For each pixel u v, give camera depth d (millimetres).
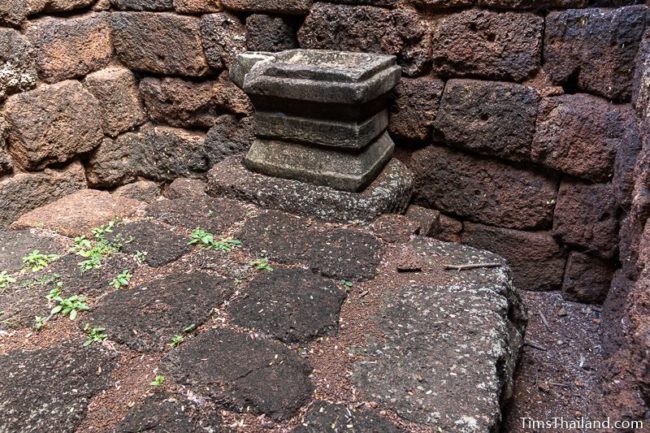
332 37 3258
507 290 2363
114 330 2049
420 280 2381
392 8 3066
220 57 3629
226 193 3078
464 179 3184
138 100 4070
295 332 2035
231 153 3883
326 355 1955
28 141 3361
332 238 2672
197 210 2949
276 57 3102
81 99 3666
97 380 1824
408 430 1644
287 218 2861
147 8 3715
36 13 3412
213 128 3887
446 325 2086
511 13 2783
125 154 4059
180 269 2451
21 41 3299
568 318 2945
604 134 2697
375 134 3027
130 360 1923
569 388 2477
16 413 1681
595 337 2793
